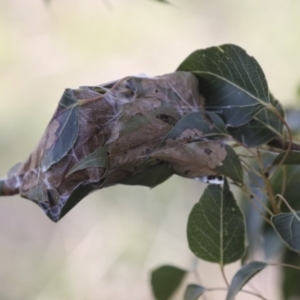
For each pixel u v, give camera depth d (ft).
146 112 6.38
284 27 12.51
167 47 13.53
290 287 6.98
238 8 13.15
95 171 6.35
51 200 6.38
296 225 6.34
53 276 11.71
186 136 6.38
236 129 6.50
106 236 11.85
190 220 6.48
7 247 11.96
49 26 14.05
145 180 6.43
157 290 6.81
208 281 10.48
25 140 13.03
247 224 6.84
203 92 6.48
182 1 13.61
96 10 14.02
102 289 11.50
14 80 13.64
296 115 6.96
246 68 6.42
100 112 6.36
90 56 13.78
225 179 6.44
